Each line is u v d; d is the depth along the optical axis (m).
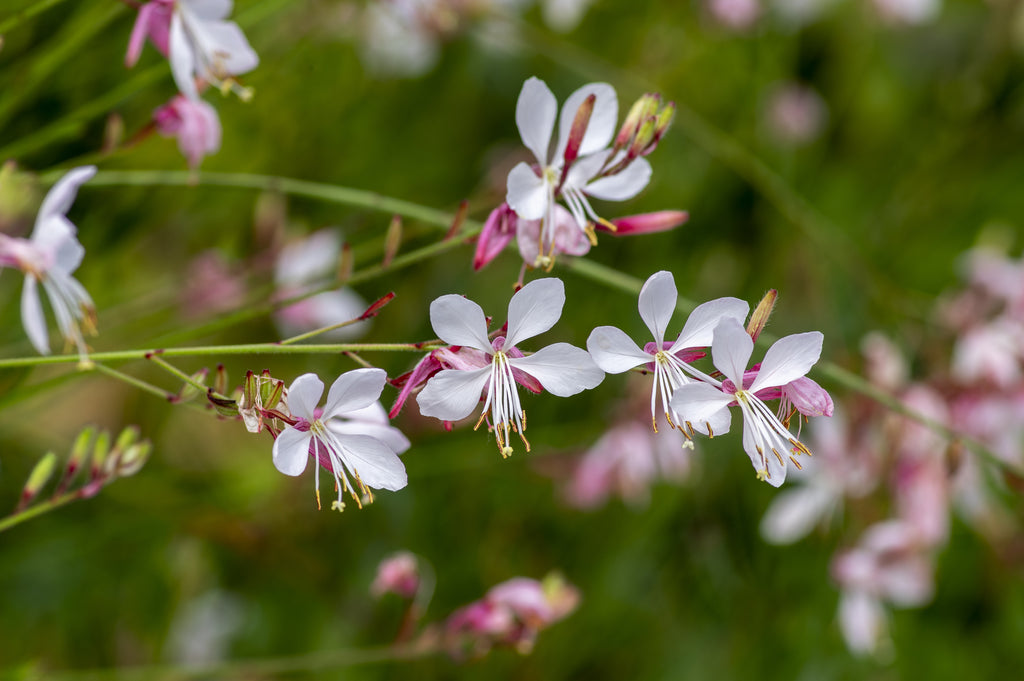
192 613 0.68
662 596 0.74
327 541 0.69
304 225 0.69
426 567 0.67
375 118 0.74
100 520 0.64
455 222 0.54
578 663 0.71
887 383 0.67
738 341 0.50
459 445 0.69
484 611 0.59
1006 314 0.70
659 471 0.73
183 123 0.55
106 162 0.62
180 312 0.65
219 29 0.54
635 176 0.53
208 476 0.65
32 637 0.64
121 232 0.64
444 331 0.51
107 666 0.65
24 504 0.53
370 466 0.51
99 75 0.61
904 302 0.72
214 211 0.69
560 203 0.54
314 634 0.68
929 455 0.67
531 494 0.73
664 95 0.74
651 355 0.51
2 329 0.62
